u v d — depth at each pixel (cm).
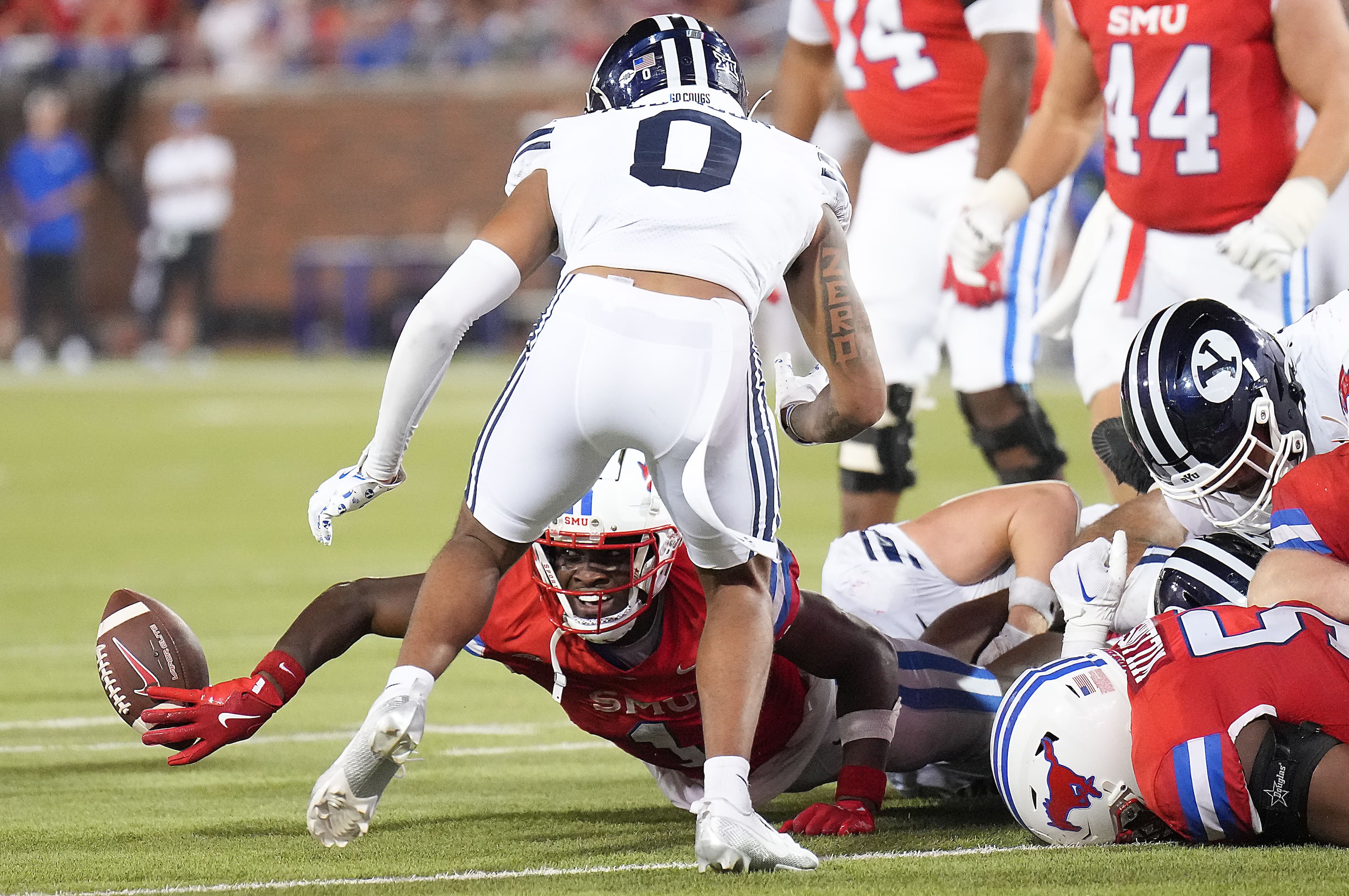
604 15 7406
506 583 1113
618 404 979
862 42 2014
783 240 1028
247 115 7325
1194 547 1126
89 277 7331
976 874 970
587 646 1095
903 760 1196
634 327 982
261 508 3250
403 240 7250
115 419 4869
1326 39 1536
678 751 1165
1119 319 1670
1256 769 988
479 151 7175
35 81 7188
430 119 7206
